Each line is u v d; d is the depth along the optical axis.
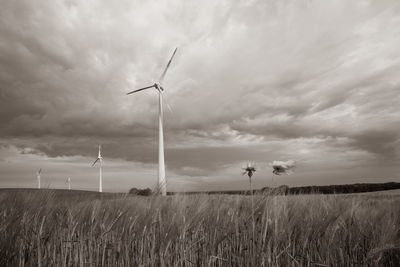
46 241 3.31
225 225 3.84
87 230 3.67
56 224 3.69
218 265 3.49
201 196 4.36
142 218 3.76
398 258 3.63
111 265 3.37
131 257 3.50
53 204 4.27
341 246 3.83
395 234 3.63
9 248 3.11
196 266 3.48
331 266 3.64
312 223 3.88
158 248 3.42
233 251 3.71
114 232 3.58
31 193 4.36
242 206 4.21
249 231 3.64
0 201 3.97
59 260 3.25
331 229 3.82
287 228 3.71
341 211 4.21
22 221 3.45
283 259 3.56
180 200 4.07
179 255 3.47
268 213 3.77
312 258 3.72
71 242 3.32
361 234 3.96
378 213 4.39
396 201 5.06
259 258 3.39
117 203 4.07
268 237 3.65
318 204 4.52
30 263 3.07
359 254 3.86
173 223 3.59
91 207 4.02
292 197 4.54
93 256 3.43
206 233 3.72
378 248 3.46
